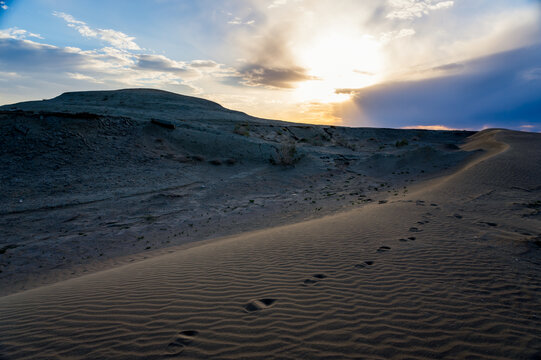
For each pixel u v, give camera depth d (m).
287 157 32.28
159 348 3.18
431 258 5.83
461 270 5.16
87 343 3.37
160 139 34.22
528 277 4.81
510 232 7.84
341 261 5.97
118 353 3.13
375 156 33.22
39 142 27.05
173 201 20.05
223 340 3.28
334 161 33.62
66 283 6.64
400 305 3.94
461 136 65.19
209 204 19.67
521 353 2.87
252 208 18.25
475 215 10.16
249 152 34.25
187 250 9.08
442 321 3.51
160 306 4.27
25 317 4.29
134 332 3.55
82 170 24.31
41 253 11.81
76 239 13.37
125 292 4.98
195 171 28.00
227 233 12.90
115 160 27.33
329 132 60.41
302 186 25.09
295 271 5.55
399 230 8.34
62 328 3.79
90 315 4.12
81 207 18.14
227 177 27.38
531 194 13.75
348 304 4.04
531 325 3.38
